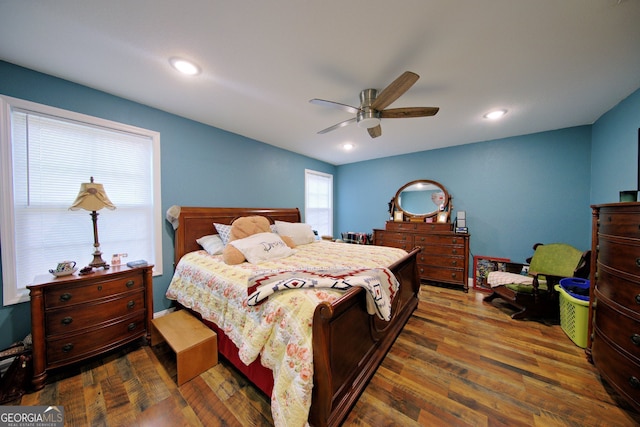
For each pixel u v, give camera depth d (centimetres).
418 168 405
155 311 237
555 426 125
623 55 151
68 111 186
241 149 319
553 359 181
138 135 226
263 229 269
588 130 279
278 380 115
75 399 143
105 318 176
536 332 222
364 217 475
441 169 382
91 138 202
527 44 142
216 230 277
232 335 154
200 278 197
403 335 217
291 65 166
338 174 514
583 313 196
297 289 134
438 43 142
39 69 171
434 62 160
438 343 204
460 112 242
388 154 425
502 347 198
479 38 137
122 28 132
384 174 445
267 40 142
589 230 281
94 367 173
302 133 311
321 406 111
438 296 317
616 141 225
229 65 166
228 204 304
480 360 181
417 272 271
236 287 160
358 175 481
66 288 160
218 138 291
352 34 136
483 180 348
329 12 120
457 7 117
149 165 237
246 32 135
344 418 124
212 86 194
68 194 191
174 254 253
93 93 198
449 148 374
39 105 174
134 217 228
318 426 113
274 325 129
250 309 144
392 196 436
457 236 338
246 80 185
